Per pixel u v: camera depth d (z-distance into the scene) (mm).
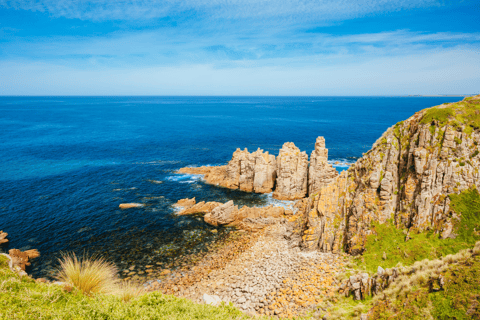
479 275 15562
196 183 70875
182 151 108875
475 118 29969
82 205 57219
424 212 29141
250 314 25828
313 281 28922
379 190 32625
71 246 42688
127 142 126062
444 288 16219
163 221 50875
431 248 27016
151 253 41188
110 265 38281
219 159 96875
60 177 75312
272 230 45531
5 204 56969
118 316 13070
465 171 28250
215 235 46219
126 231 47281
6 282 13406
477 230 26141
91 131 157250
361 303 22250
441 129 30000
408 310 16672
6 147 111312
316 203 36625
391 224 31203
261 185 63531
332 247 33938
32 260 38969
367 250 30391
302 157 59625
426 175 29469
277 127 175000
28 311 11812
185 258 39906
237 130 163375
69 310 12508
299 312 24703
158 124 192250
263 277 32688
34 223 49281
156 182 71625
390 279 21203
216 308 15914
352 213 33312
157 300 15547
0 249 41312
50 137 136000
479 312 14094
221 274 35219
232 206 50531
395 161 32688
